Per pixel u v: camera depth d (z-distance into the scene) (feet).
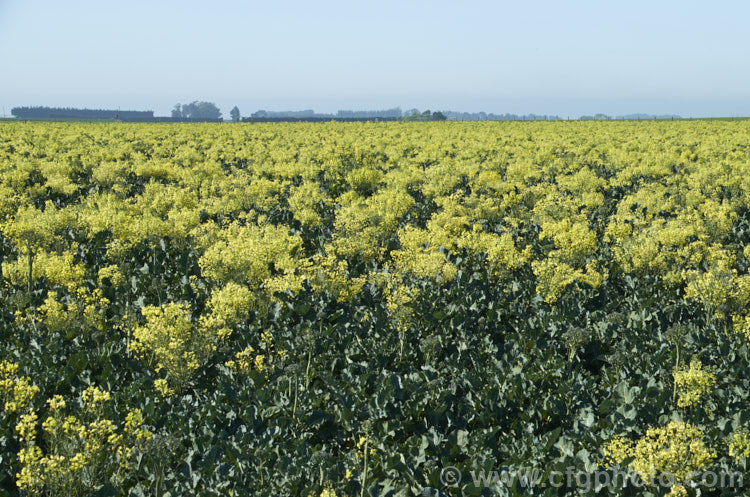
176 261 50.57
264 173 104.73
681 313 40.47
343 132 214.07
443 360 36.19
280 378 31.40
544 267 41.63
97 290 40.34
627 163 109.19
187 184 89.81
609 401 28.43
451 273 43.52
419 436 27.89
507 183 83.30
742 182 83.35
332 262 43.09
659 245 51.29
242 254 41.70
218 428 28.22
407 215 72.54
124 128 223.92
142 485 23.58
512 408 30.27
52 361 33.12
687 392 28.02
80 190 90.84
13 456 24.70
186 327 31.30
